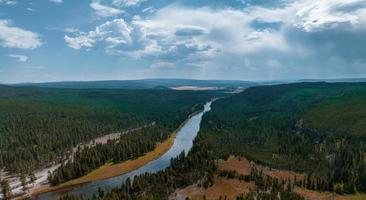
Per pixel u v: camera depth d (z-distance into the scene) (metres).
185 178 198.25
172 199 180.00
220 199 173.12
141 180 194.38
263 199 177.75
